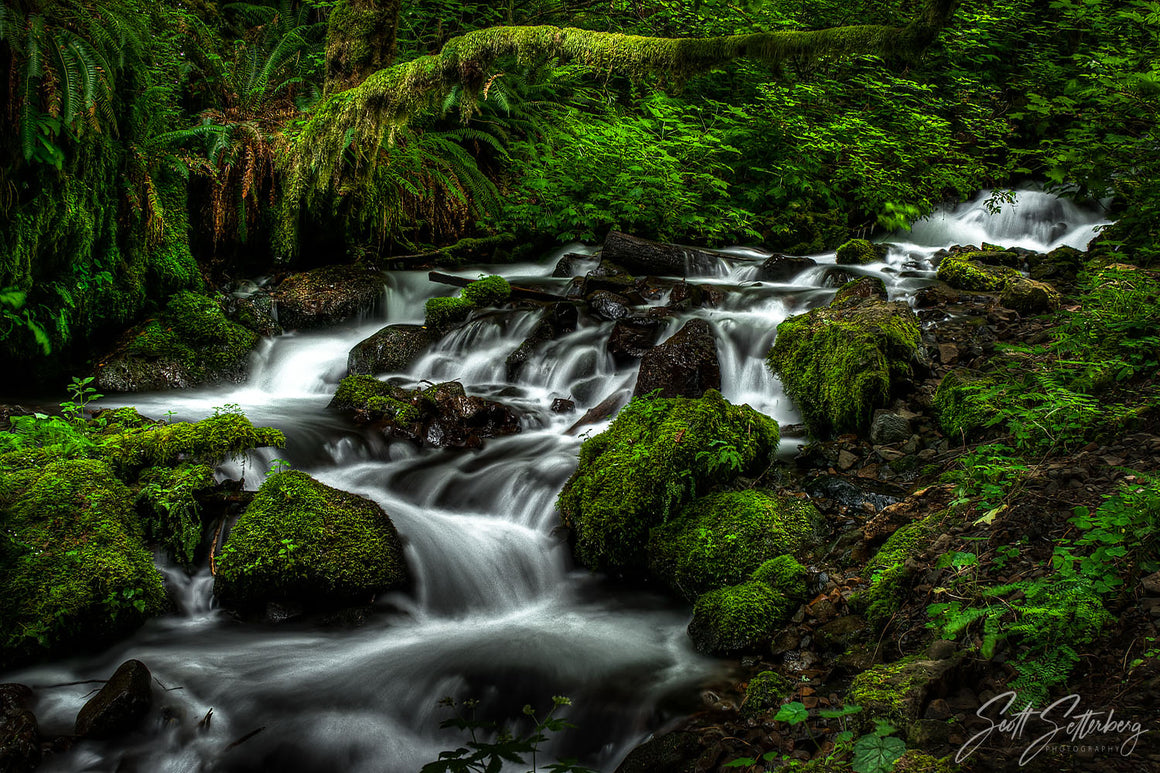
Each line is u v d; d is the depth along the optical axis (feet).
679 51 20.07
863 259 30.60
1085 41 40.83
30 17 19.08
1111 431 13.46
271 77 32.30
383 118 26.00
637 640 13.20
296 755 10.92
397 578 14.75
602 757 10.91
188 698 11.82
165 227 25.59
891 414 16.42
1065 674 8.64
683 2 41.37
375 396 21.13
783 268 28.63
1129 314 16.83
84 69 19.74
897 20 40.98
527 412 20.89
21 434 16.88
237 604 14.32
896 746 7.75
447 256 32.50
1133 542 10.06
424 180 32.55
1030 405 15.21
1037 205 36.11
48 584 12.95
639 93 41.68
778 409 19.89
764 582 13.04
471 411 20.16
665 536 14.74
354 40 29.68
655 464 15.28
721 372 21.08
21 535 13.55
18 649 12.45
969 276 24.63
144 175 24.43
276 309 27.40
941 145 37.58
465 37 24.02
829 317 19.61
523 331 24.22
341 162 27.14
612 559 15.06
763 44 19.13
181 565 14.93
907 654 10.55
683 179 35.65
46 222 21.30
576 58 22.30
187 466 16.06
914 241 36.50
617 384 21.50
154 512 15.05
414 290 29.53
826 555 13.67
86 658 12.94
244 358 25.44
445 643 13.43
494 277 27.22
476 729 11.46
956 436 15.66
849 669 10.91
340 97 26.63
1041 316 20.44
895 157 37.55
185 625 13.99
